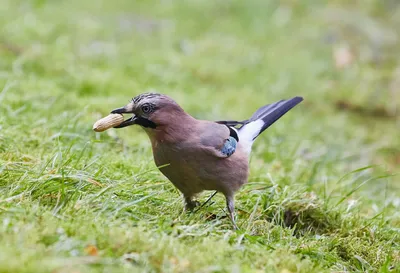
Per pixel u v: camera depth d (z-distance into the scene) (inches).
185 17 846.5
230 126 345.7
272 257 277.4
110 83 576.4
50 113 456.1
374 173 542.6
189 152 307.4
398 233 357.7
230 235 289.3
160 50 727.1
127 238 256.1
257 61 741.3
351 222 360.8
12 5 765.3
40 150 370.3
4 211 266.4
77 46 685.9
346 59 761.0
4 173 308.2
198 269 247.3
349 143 603.8
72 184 306.7
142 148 428.5
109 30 758.5
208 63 715.4
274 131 567.8
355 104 689.0
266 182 404.2
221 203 345.1
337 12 868.0
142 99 309.6
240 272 253.8
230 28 829.2
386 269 299.7
